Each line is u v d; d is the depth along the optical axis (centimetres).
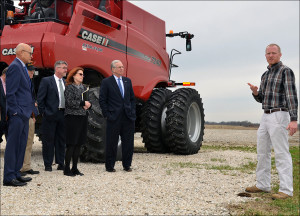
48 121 500
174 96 735
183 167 554
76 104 452
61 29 554
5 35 565
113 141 500
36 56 530
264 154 410
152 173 495
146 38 724
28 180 426
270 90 395
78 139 461
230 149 905
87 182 424
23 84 412
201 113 799
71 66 548
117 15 683
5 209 320
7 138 417
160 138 753
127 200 356
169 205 345
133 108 513
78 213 314
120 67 503
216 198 377
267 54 395
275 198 382
